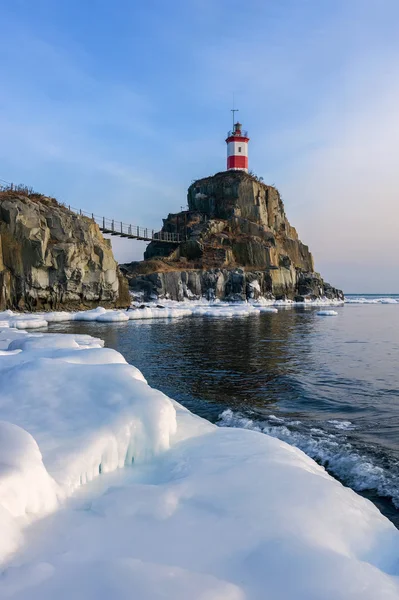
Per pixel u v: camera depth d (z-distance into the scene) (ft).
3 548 9.11
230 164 271.49
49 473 12.66
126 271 207.92
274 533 10.33
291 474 13.74
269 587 8.51
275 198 277.03
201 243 224.94
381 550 10.58
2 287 112.88
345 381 38.93
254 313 150.10
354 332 86.38
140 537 10.27
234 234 244.22
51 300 128.26
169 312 129.49
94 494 12.76
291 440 22.74
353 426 25.52
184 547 9.87
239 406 30.22
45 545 9.78
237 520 10.96
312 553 9.46
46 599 7.79
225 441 17.38
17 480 10.77
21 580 8.29
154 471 14.82
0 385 18.99
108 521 10.98
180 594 7.97
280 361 50.16
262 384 37.60
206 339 72.08
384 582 8.72
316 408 29.89
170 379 39.65
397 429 24.98
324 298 266.57
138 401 16.88
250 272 219.00
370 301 309.83
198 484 13.05
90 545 9.87
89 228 144.15
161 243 237.86
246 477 13.50
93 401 17.22
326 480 13.76
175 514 11.35
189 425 19.67
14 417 16.14
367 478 18.04
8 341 48.29
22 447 12.03
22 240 118.32
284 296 233.35
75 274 131.54
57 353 26.17
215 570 9.06
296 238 299.58
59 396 17.62
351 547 10.41
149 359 51.29
